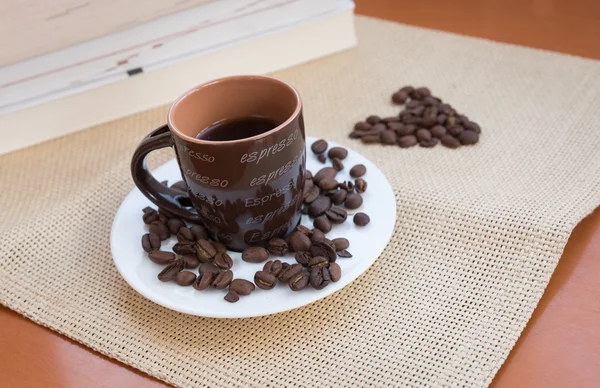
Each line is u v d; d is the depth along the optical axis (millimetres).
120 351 341
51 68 452
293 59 512
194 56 478
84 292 367
